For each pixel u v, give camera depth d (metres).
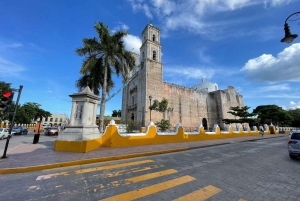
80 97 8.77
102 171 5.08
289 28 6.66
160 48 35.44
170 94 34.91
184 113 36.22
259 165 6.12
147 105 29.30
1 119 25.39
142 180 4.27
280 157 7.83
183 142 13.17
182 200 3.17
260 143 14.66
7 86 20.27
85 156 6.67
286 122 44.34
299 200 3.29
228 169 5.47
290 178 4.62
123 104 41.88
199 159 7.07
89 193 3.44
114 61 13.91
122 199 3.17
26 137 18.16
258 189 3.80
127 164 6.01
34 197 3.25
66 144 7.82
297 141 7.11
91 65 13.57
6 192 3.49
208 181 4.26
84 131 7.93
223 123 40.62
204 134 15.87
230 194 3.50
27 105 43.97
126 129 14.74
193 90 40.19
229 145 12.63
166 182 4.13
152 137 11.43
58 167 5.49
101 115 13.23
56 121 70.38
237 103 48.94
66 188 3.71
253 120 29.86
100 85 16.69
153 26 35.69
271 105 51.22
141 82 32.91
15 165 5.27
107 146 9.16
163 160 6.77
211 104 43.62
